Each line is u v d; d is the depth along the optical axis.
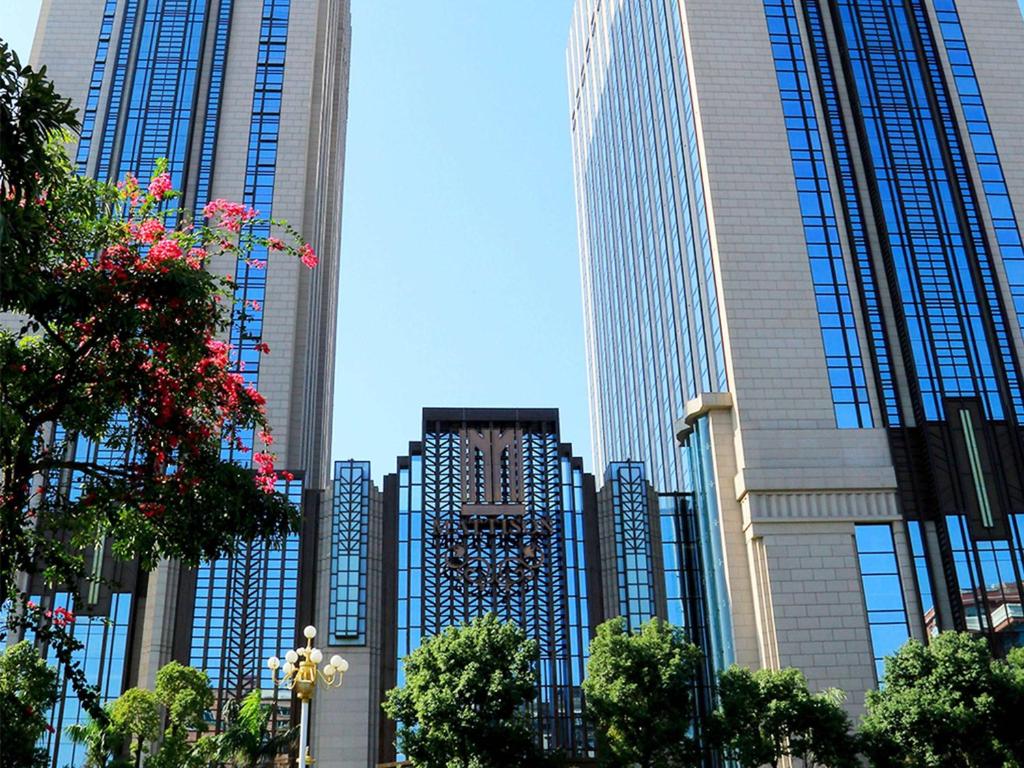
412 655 43.12
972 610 57.12
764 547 57.78
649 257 90.12
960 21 75.81
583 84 137.62
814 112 71.50
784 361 62.88
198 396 22.23
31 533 22.06
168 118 83.81
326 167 102.00
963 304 65.69
